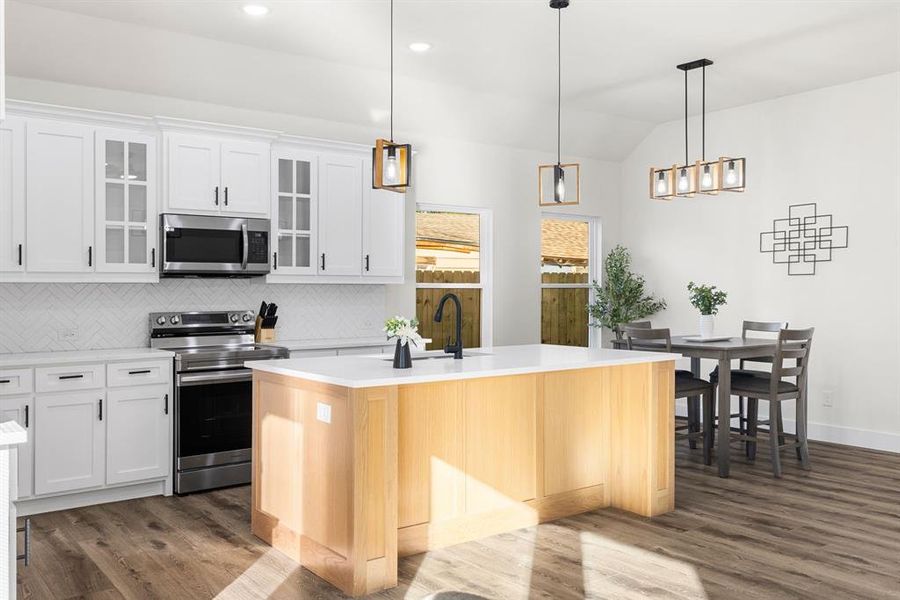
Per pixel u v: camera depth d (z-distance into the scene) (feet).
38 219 14.93
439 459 12.23
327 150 19.03
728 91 21.49
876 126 20.16
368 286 21.13
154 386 15.53
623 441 14.57
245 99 18.60
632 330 18.69
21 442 6.50
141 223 16.21
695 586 10.66
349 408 10.58
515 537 12.80
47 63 15.88
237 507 14.79
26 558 6.58
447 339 23.34
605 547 12.30
